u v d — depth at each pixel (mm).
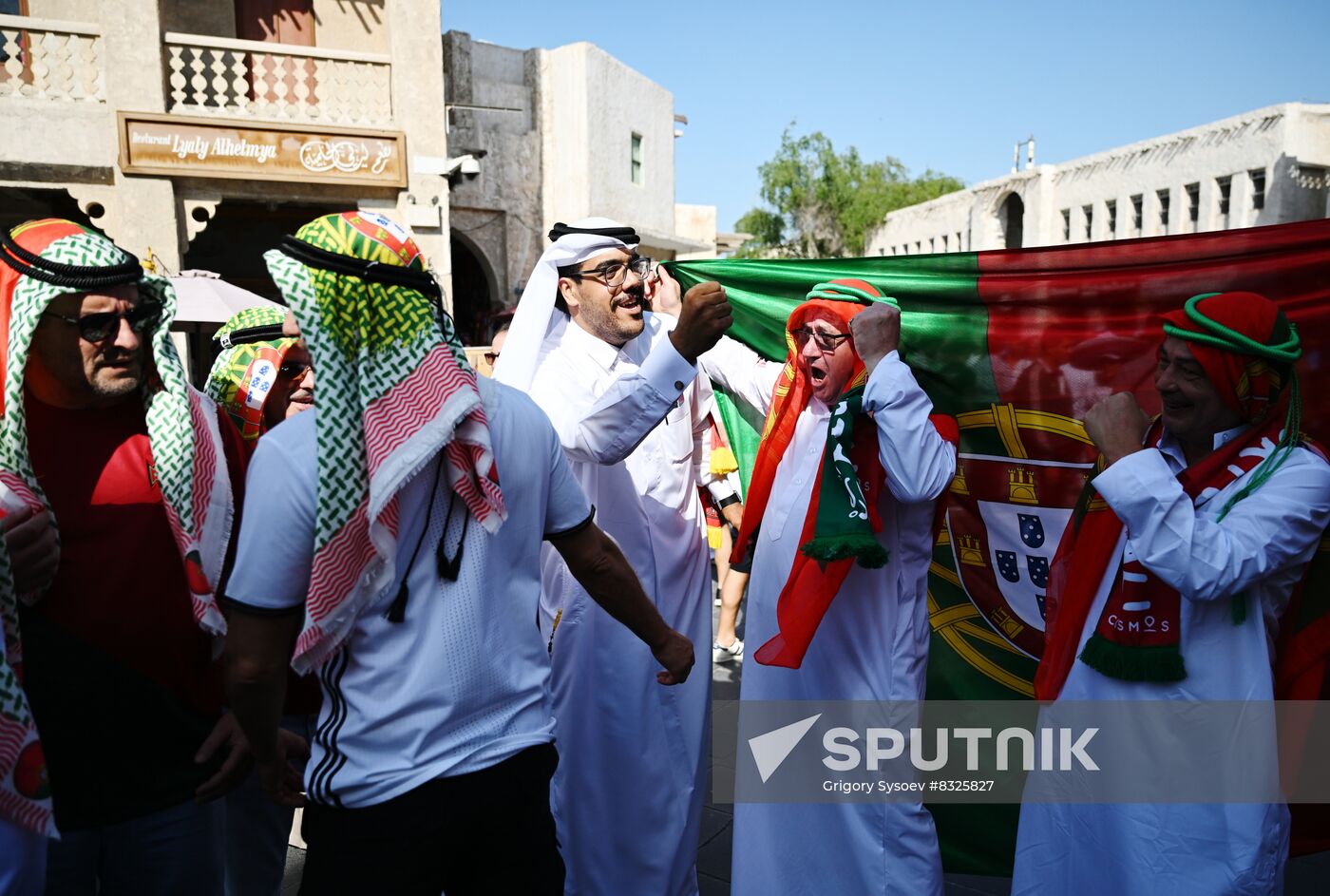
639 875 2865
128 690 1929
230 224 14367
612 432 2508
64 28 10547
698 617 3008
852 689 2574
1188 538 1869
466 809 1583
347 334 1547
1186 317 1997
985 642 3076
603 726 2822
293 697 2316
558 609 2844
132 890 2020
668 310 3541
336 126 11711
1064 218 30688
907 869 2529
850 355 2600
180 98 11195
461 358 1671
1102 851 2139
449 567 1588
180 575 1983
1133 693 2068
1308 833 2385
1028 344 2922
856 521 2318
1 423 1775
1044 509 2949
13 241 1787
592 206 18953
